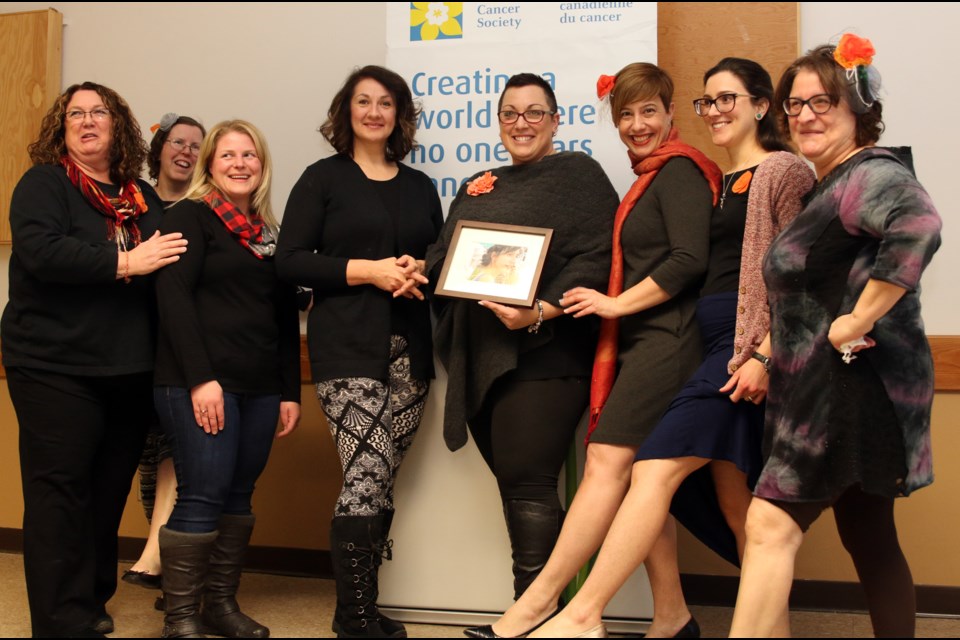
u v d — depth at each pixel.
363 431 2.21
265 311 2.30
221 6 3.23
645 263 2.14
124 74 3.31
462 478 2.50
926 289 2.72
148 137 3.29
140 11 3.30
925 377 1.67
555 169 2.28
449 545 2.50
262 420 2.31
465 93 2.58
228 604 2.29
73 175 2.17
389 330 2.30
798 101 1.78
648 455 1.96
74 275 2.05
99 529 2.30
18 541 3.33
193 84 3.25
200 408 2.12
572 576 2.11
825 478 1.66
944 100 2.71
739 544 2.16
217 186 2.32
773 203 1.92
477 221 2.24
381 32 3.11
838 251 1.69
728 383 1.90
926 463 1.66
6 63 3.30
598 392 2.20
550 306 2.15
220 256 2.24
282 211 3.18
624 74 2.22
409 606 2.51
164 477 2.62
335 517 2.18
